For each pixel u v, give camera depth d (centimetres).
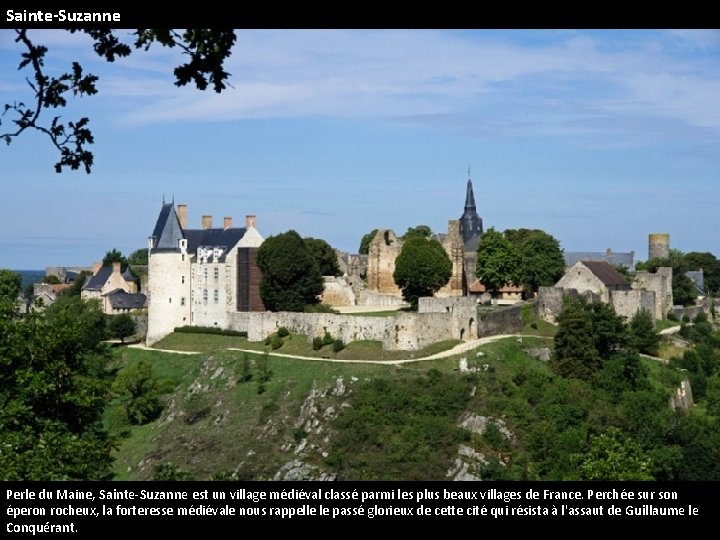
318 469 11088
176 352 15800
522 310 15225
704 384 14288
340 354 13900
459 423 11631
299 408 12494
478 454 10981
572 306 13850
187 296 16938
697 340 16038
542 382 12669
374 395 12188
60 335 5856
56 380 5666
